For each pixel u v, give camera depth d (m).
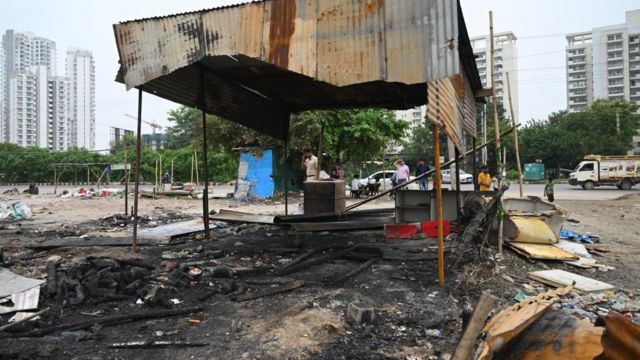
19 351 3.76
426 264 6.68
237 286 5.64
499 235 7.40
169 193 25.72
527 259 7.19
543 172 50.38
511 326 2.65
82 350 3.88
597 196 24.12
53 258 6.96
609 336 2.40
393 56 5.39
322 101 11.59
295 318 4.57
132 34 6.95
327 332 4.27
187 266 6.25
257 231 10.09
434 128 5.51
